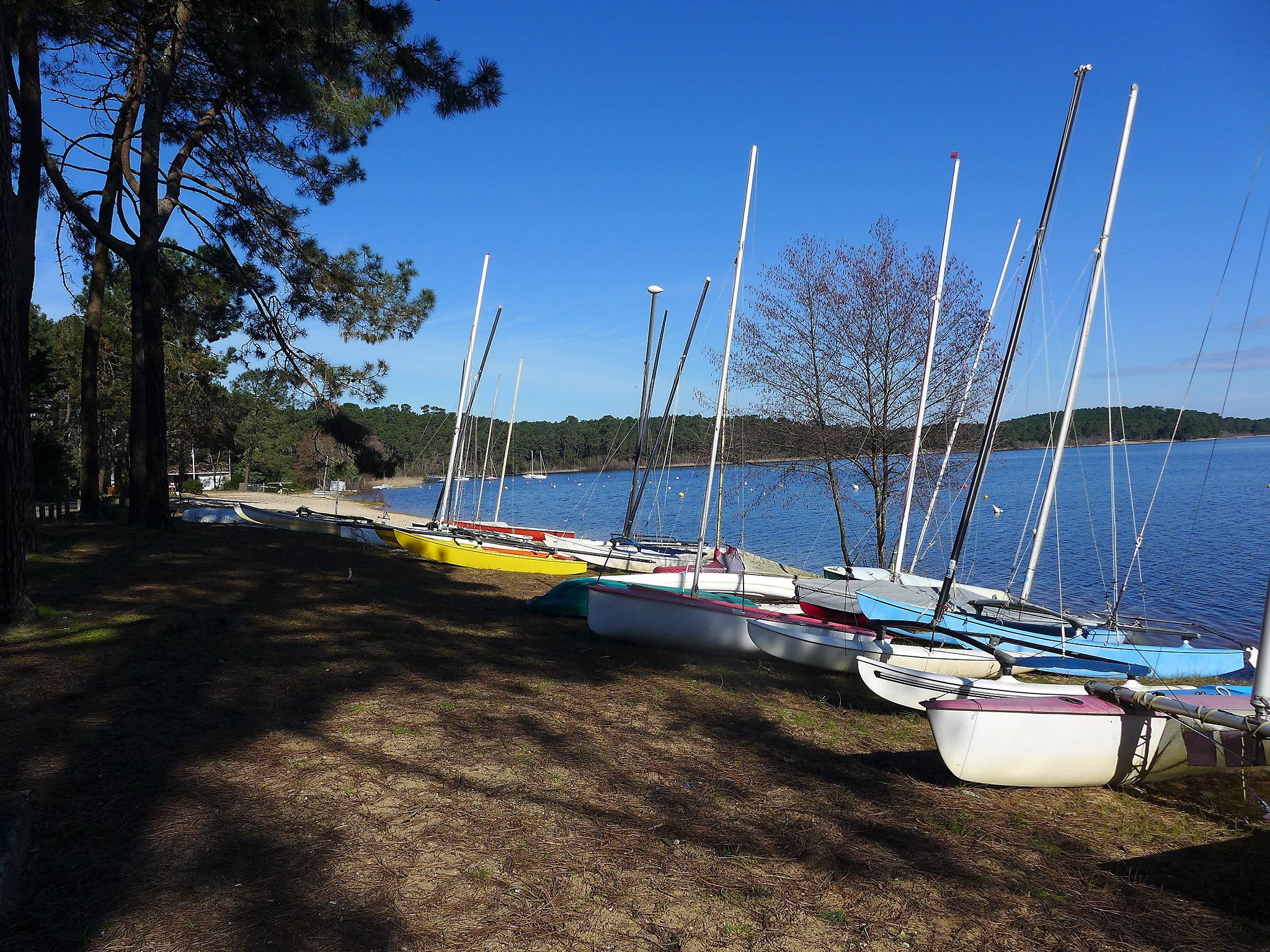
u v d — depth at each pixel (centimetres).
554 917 354
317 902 350
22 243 1027
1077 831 529
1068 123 1065
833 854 443
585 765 553
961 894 412
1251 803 598
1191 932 392
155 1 1290
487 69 1262
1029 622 1103
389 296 1836
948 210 1385
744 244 1179
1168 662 1070
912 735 723
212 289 1955
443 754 544
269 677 685
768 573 1838
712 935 350
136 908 334
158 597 952
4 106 714
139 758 486
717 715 729
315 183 1702
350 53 1308
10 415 752
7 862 338
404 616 1049
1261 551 2358
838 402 1747
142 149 1449
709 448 1883
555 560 1778
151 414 1546
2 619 748
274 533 1891
